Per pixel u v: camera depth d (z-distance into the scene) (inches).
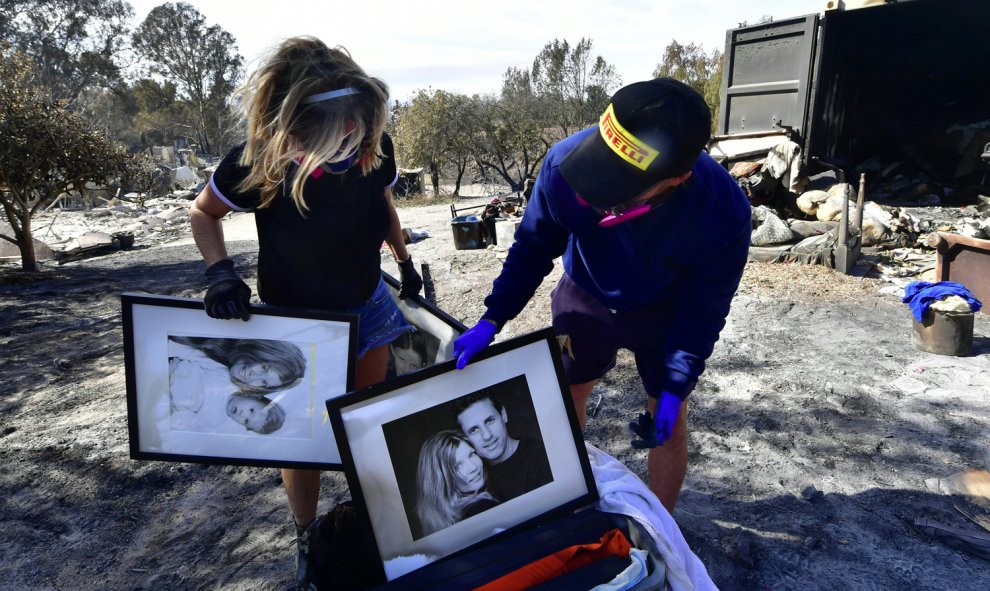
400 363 93.6
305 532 67.6
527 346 70.3
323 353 69.1
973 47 351.6
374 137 62.4
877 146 376.8
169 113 2482.8
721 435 128.5
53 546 101.0
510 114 1257.4
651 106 51.6
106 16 1941.4
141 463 126.2
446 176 1472.7
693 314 72.1
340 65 60.1
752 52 309.0
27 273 360.5
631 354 169.9
